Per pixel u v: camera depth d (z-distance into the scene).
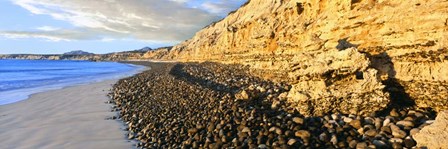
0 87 33.84
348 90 10.42
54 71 74.88
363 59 10.51
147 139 11.59
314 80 11.34
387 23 11.21
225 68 37.97
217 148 9.28
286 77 20.59
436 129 7.03
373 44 11.57
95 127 14.20
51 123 15.23
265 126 10.05
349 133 8.77
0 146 11.73
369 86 10.12
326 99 10.72
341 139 8.47
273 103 12.68
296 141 8.52
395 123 8.72
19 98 24.58
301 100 11.30
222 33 59.16
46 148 11.31
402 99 10.61
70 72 69.88
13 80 44.75
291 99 12.02
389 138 7.92
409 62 10.33
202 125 11.46
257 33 32.47
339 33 14.15
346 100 10.44
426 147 7.00
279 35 27.17
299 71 11.89
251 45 33.84
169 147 10.34
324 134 8.70
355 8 13.23
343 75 10.82
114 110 18.38
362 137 8.41
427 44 9.57
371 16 12.00
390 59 10.88
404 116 9.33
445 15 9.25
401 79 10.37
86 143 11.74
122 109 18.27
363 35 12.33
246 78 24.80
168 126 12.38
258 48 31.41
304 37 21.30
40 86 34.78
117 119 15.86
